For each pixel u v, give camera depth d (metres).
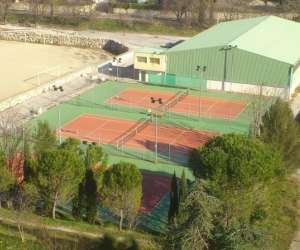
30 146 46.38
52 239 34.72
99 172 39.06
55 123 62.66
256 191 34.84
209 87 77.06
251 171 33.47
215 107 69.50
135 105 70.06
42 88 73.75
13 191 39.31
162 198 44.88
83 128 61.72
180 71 78.00
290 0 126.81
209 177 33.84
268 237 27.23
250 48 74.62
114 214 39.91
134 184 36.41
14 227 36.22
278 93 68.75
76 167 37.31
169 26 116.56
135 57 79.50
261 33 84.56
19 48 102.25
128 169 36.59
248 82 74.62
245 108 68.88
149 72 79.50
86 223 38.12
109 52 101.62
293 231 38.88
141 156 54.09
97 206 39.50
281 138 44.50
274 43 80.06
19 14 124.88
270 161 35.28
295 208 42.25
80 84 78.38
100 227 37.59
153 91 76.12
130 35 111.00
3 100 69.00
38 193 37.69
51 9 120.31
